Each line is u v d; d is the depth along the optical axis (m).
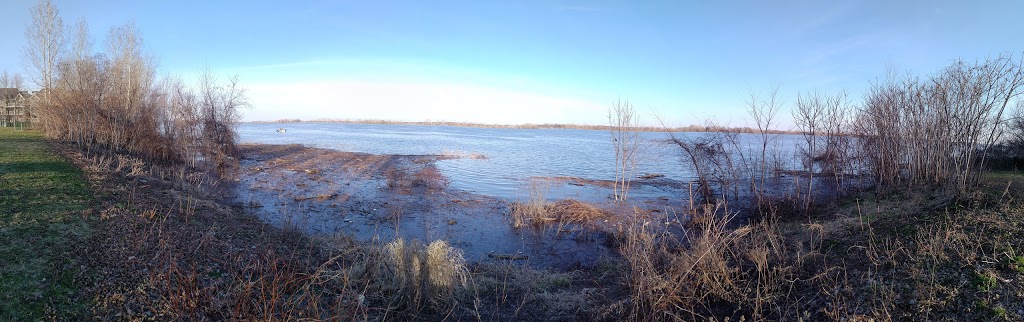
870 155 16.38
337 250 9.09
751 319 6.27
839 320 5.80
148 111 24.02
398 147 48.72
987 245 7.09
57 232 8.09
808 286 6.92
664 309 6.37
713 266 7.06
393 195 17.98
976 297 5.78
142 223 9.17
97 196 10.88
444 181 21.97
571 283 8.60
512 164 31.66
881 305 5.96
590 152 45.38
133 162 17.20
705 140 18.25
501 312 7.13
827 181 20.17
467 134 102.88
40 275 6.41
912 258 6.97
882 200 13.13
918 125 14.09
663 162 32.91
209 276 6.96
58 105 24.64
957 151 12.40
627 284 7.78
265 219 12.88
